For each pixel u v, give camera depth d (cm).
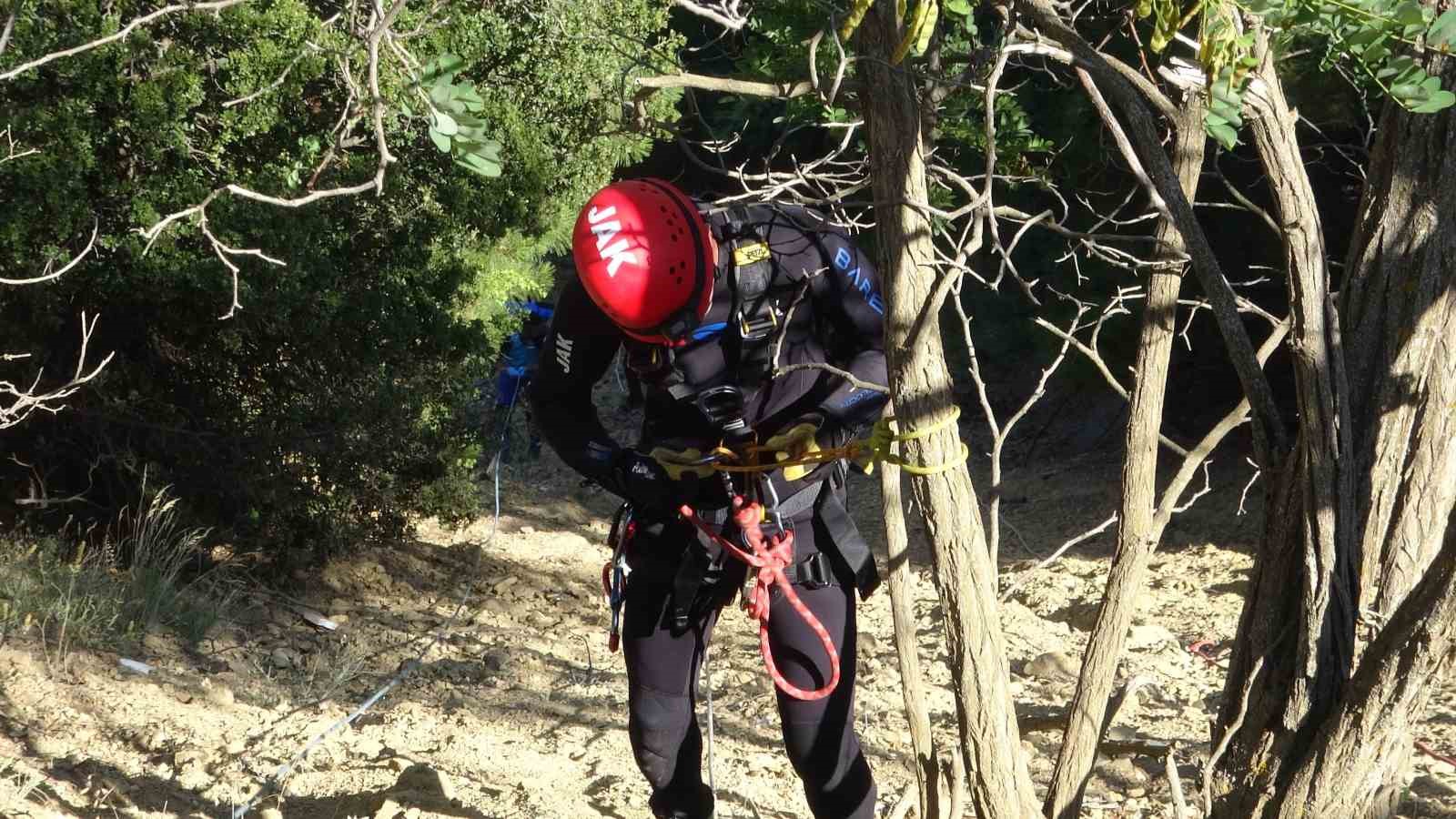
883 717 534
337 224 666
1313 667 240
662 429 303
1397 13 182
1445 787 420
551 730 522
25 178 563
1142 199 873
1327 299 234
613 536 312
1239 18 191
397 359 712
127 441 688
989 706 241
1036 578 856
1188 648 669
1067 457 1274
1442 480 244
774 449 280
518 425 1340
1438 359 244
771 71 395
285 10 594
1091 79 246
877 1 227
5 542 648
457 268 731
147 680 550
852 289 290
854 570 296
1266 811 246
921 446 235
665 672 305
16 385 639
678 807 318
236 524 717
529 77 713
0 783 409
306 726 507
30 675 525
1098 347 1050
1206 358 1105
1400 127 244
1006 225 1053
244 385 702
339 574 760
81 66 565
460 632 691
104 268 606
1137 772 452
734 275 278
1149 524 280
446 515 791
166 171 613
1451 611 214
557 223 796
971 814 380
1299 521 243
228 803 421
